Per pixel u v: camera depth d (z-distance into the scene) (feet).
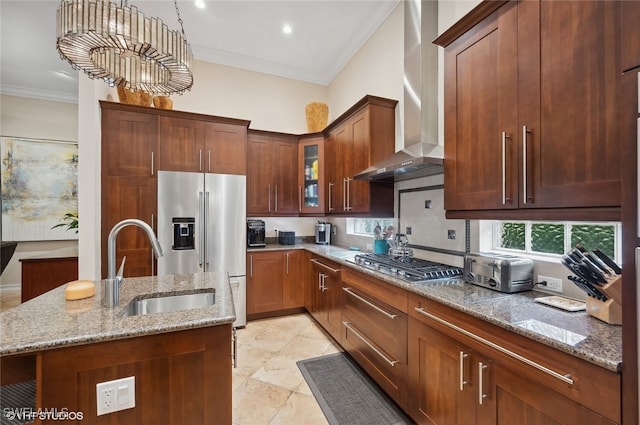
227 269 10.73
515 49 4.49
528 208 4.31
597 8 3.49
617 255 4.56
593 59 3.53
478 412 4.24
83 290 4.68
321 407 6.40
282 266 12.07
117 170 9.59
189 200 10.21
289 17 10.41
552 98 3.97
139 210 9.79
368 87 11.28
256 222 12.32
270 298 11.84
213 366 3.84
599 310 3.84
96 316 3.89
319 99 14.97
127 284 5.74
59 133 15.89
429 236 8.11
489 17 4.96
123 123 9.70
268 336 10.12
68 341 3.18
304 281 12.35
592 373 2.93
